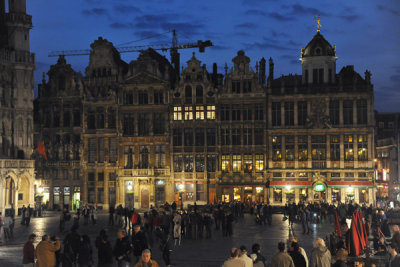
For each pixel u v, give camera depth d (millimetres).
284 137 78312
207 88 80312
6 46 76188
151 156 81438
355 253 24328
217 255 33031
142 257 16906
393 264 20125
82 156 82938
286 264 18562
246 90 79688
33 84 77250
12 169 71375
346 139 77000
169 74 86875
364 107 76688
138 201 81188
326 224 54812
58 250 23625
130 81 82250
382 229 36531
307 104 77750
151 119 81438
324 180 76750
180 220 38531
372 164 76188
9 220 41656
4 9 78438
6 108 73938
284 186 77438
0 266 28969
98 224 56250
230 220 43562
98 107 83125
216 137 79750
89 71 84188
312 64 79250
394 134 119688
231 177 79375
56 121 84750
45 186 83688
